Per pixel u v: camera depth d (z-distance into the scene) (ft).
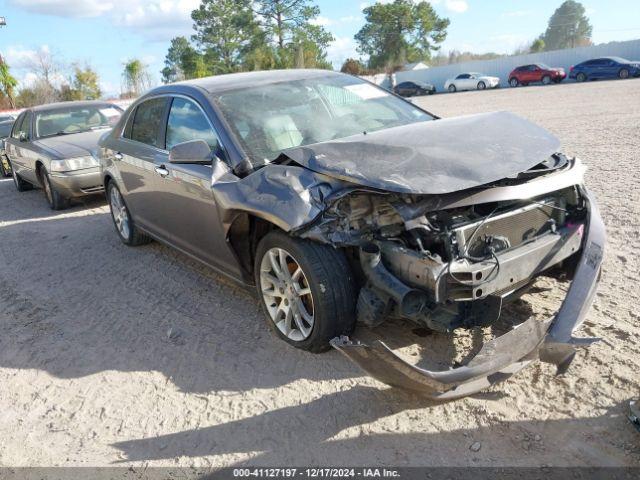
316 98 14.79
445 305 9.82
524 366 9.83
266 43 196.03
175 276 17.63
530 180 10.65
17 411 11.33
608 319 12.05
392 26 233.76
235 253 12.90
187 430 10.06
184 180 14.17
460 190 9.93
